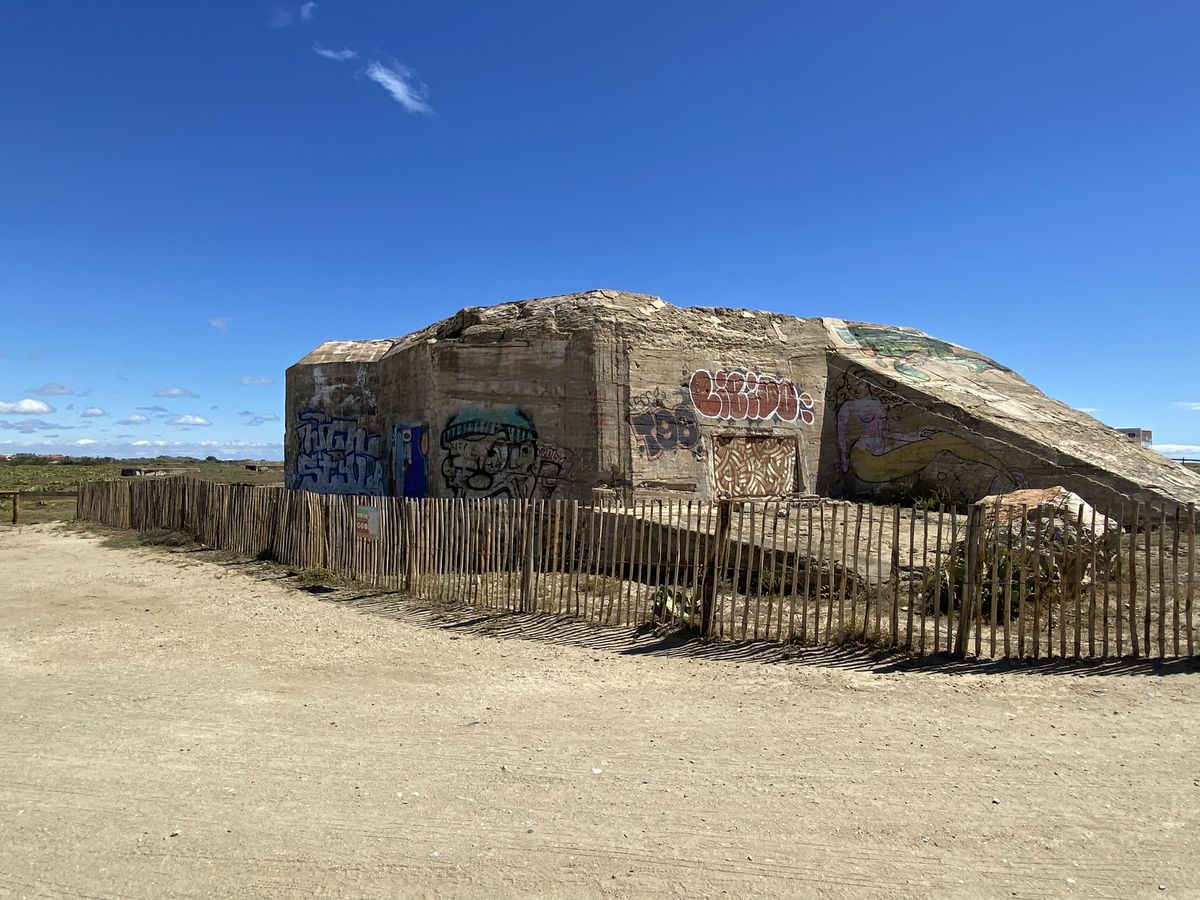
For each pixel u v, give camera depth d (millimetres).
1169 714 5312
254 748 4934
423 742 5020
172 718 5547
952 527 7051
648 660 7039
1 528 21781
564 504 8859
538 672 6719
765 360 15188
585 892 3229
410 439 15414
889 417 15695
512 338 13906
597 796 4156
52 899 3236
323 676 6660
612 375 13328
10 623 9016
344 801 4129
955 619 7840
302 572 11898
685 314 14562
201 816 3973
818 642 7301
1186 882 3236
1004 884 3244
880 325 18578
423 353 14875
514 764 4621
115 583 11836
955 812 3904
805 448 15617
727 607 8773
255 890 3277
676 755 4738
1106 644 6512
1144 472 14461
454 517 9820
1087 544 7668
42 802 4164
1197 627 7348
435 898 3201
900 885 3248
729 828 3773
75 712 5691
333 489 19297
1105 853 3482
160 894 3262
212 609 9711
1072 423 16406
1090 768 4438
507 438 13797
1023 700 5664
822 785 4262
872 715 5426
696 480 13914
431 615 9094
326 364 19578
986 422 14633
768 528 11266
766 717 5430
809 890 3221
